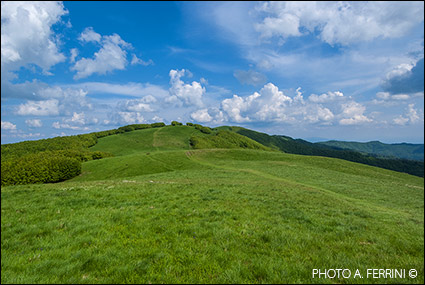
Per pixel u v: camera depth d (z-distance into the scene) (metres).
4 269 5.65
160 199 14.38
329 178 45.50
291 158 87.31
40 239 7.57
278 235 8.52
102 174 69.50
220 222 9.85
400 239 8.99
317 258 6.79
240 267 6.03
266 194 19.58
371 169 73.31
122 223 9.32
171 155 88.31
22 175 58.72
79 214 10.54
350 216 12.98
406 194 32.12
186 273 5.77
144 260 6.23
